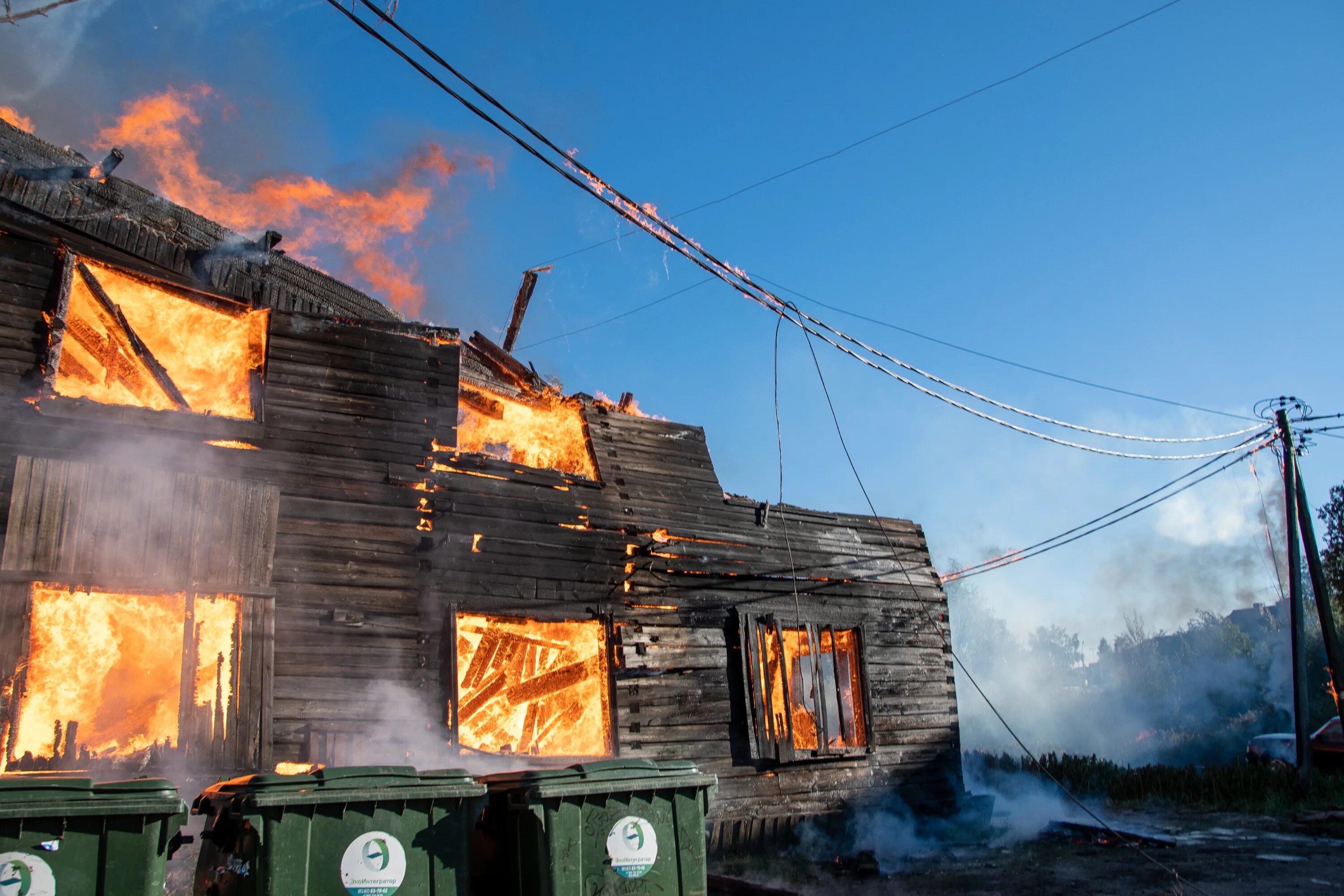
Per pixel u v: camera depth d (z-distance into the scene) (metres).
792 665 15.14
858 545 16.78
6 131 11.86
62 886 5.11
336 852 5.91
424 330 13.26
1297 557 20.48
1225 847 13.18
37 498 9.45
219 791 6.13
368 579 11.46
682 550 14.45
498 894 6.91
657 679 13.40
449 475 12.69
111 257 11.04
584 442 14.95
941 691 16.67
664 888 6.84
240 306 11.98
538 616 12.63
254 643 10.31
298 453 11.56
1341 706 19.95
